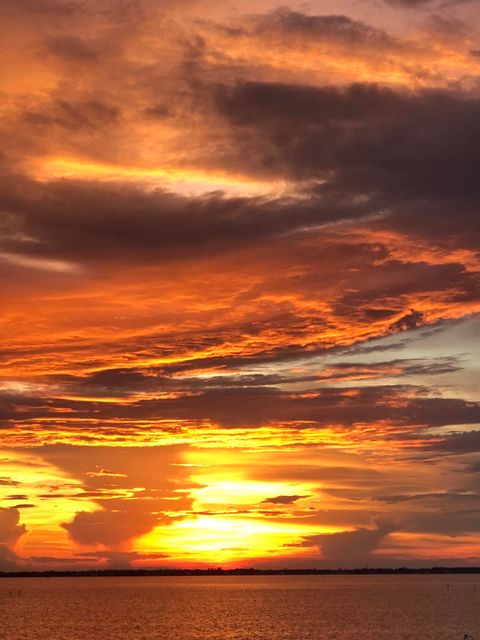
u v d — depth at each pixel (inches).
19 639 5295.3
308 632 5590.6
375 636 5295.3
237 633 5580.7
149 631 5762.8
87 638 5334.6
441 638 5167.3
